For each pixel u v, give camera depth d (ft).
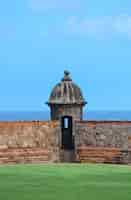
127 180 95.55
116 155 116.78
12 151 116.57
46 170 106.83
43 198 79.97
